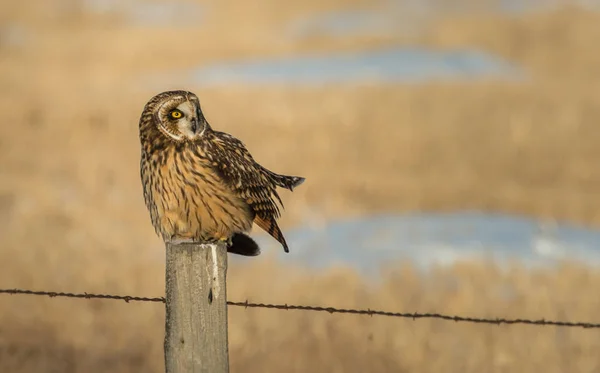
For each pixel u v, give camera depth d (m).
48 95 34.81
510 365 10.44
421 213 19.36
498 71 41.50
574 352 10.95
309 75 40.66
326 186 21.17
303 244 16.66
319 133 27.62
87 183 20.80
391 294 12.72
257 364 10.36
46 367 10.18
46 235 16.12
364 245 16.70
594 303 12.62
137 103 33.09
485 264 14.66
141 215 18.14
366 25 52.28
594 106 32.81
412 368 10.33
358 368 10.33
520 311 12.23
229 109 31.89
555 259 15.98
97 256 14.71
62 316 11.66
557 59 43.38
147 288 12.98
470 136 27.69
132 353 10.71
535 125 29.16
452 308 12.30
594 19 50.03
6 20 53.38
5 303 12.02
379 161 24.61
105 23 54.28
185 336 5.76
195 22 55.06
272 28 52.31
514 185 22.16
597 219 18.83
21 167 22.95
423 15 54.41
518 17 50.34
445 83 37.38
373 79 39.12
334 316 11.82
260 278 13.60
